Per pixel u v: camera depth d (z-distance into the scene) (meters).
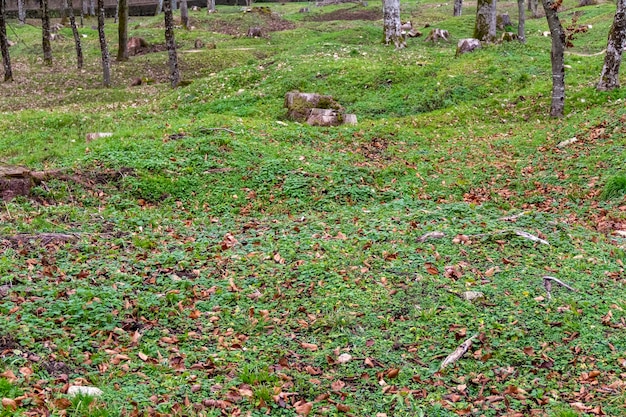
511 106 21.72
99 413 5.55
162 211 13.03
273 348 7.26
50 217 11.45
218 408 5.99
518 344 7.20
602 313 7.77
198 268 9.41
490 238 10.16
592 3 50.09
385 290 8.53
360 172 15.30
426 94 23.30
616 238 10.66
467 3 57.44
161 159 15.25
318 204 13.45
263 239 10.78
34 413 5.46
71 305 7.61
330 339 7.48
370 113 22.39
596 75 23.48
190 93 26.16
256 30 44.53
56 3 62.59
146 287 8.54
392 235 10.54
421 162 16.47
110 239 10.49
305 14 55.84
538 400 6.23
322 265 9.29
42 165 16.00
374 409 6.14
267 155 15.95
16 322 7.07
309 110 21.28
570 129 17.66
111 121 22.91
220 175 14.76
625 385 6.34
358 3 60.22
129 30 48.56
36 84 34.00
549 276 8.75
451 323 7.66
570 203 13.05
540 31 38.50
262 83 25.92
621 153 14.71
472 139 18.88
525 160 16.36
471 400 6.29
